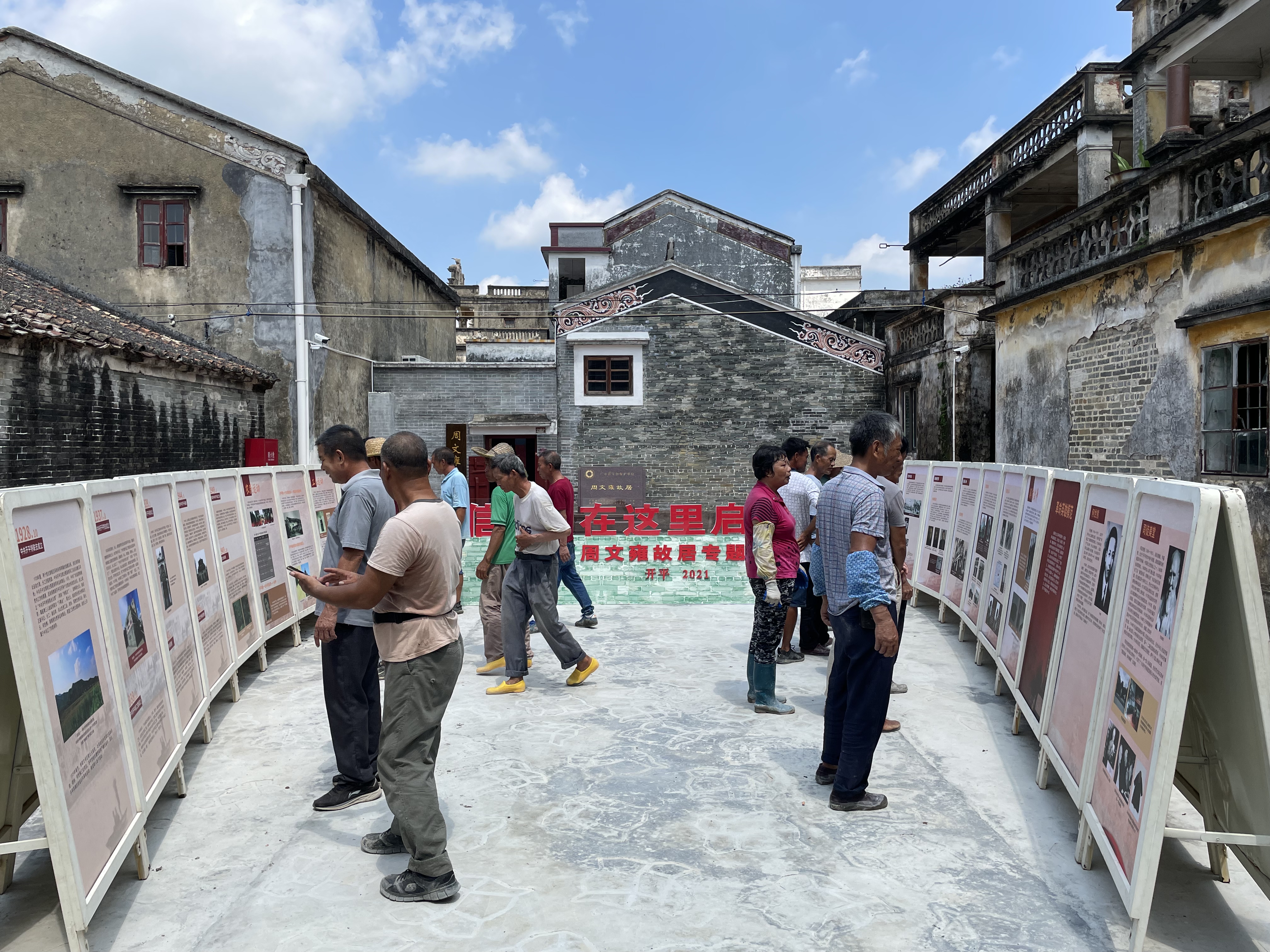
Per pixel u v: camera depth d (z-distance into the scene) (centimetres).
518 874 312
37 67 1389
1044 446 943
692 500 1666
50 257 1399
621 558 1166
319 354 1469
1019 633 491
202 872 316
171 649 408
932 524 811
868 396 1641
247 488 642
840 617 372
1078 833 329
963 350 1243
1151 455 743
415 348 2105
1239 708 261
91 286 1401
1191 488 260
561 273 2786
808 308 3719
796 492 615
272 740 466
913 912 283
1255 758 253
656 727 479
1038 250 964
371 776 380
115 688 315
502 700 535
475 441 1727
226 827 356
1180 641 248
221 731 482
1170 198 704
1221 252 645
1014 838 339
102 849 276
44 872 321
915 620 766
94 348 851
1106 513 350
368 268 1738
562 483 740
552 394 1739
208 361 1117
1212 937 267
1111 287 804
